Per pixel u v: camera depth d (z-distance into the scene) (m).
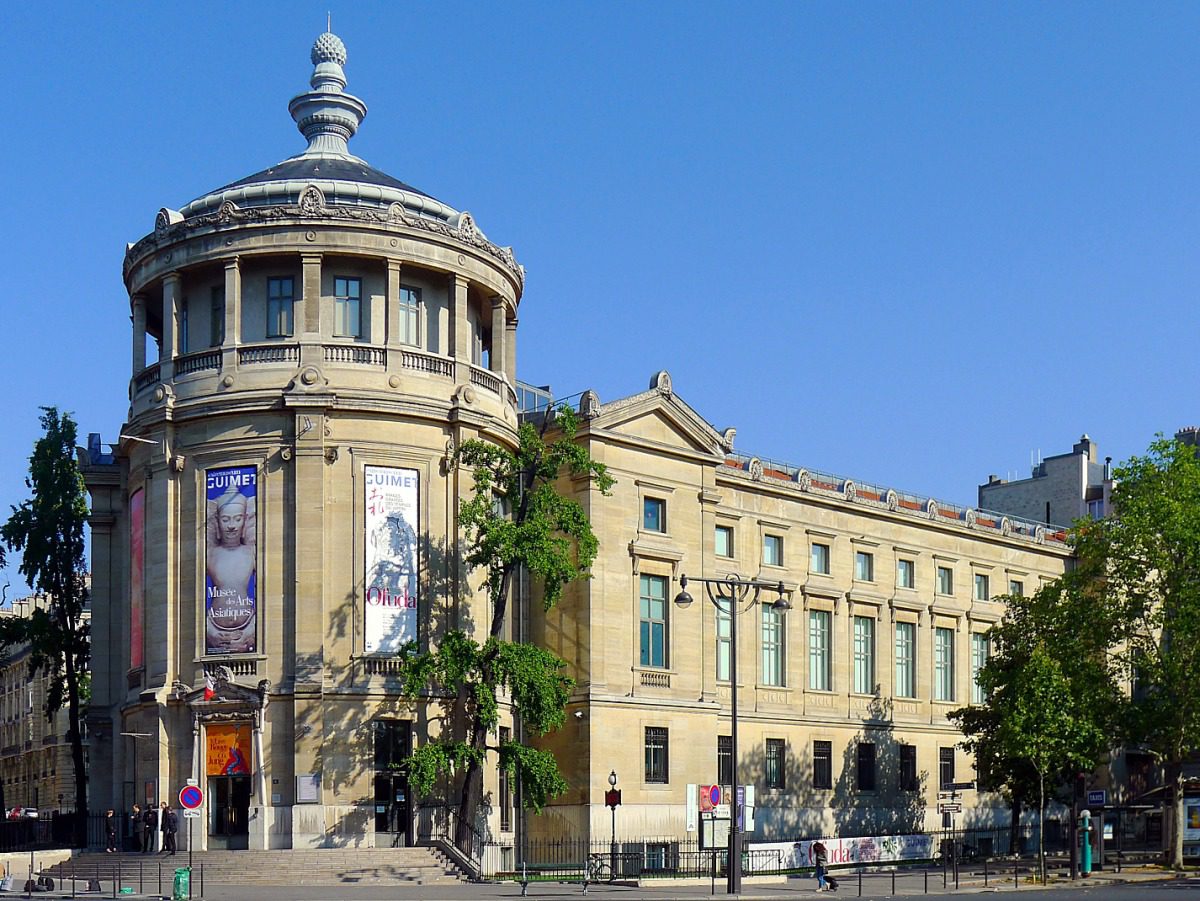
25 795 131.62
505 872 60.94
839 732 82.50
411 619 60.88
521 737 66.81
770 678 79.31
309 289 61.91
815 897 52.03
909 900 50.72
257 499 60.62
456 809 60.09
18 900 48.59
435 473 62.44
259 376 61.44
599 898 49.56
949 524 92.06
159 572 61.84
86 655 81.06
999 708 77.31
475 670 58.06
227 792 59.34
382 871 54.69
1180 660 74.88
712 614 74.62
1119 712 76.12
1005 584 97.00
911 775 87.19
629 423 71.00
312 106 72.94
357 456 60.84
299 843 57.06
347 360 61.88
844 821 81.50
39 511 80.25
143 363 67.00
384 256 62.84
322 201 62.31
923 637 89.56
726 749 75.69
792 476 83.00
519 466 61.00
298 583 59.44
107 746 70.56
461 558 62.50
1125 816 100.00
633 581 70.06
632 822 67.38
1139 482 78.06
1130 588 77.19
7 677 141.12
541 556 58.56
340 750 58.31
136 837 60.38
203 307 64.69
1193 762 100.00
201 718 59.38
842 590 84.12
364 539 60.41
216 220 62.62
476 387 65.19
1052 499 120.94
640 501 71.12
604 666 67.56
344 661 59.44
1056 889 57.62
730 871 52.75
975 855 81.62
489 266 67.06
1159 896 51.50
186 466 62.25
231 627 60.09
